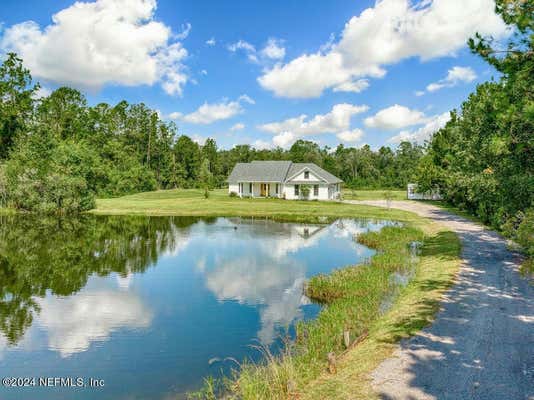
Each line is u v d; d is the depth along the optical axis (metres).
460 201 35.03
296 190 50.59
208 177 81.19
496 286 10.30
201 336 8.91
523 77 8.09
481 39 8.45
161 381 6.89
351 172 94.62
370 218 31.84
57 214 35.06
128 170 64.81
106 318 10.19
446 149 35.94
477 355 6.35
